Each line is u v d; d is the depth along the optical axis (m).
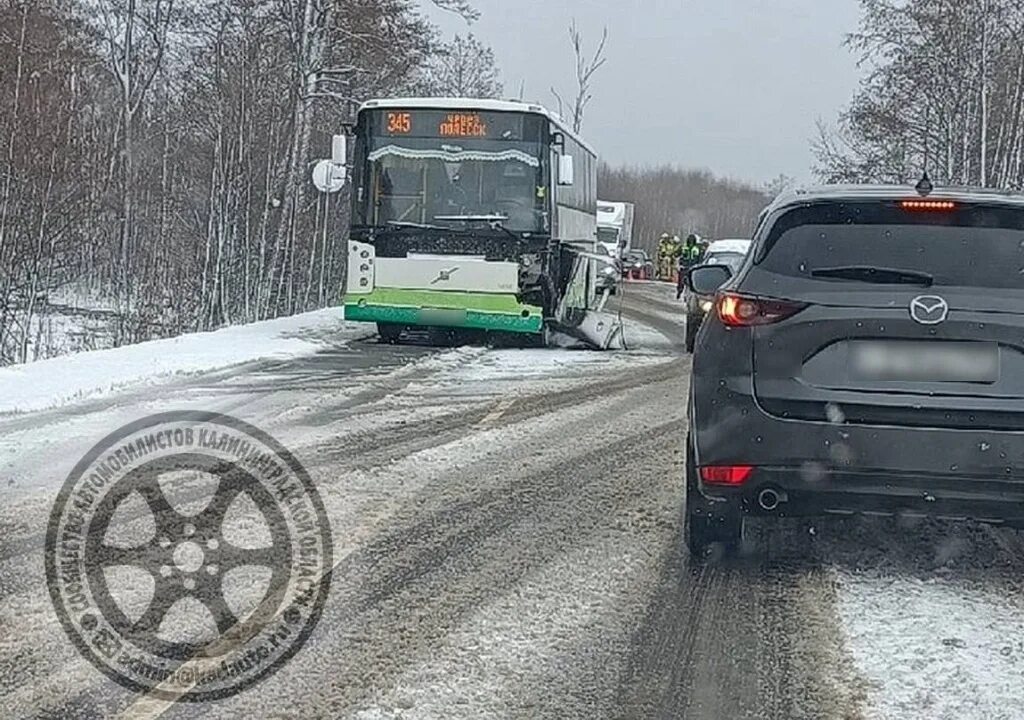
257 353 15.24
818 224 5.74
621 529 6.75
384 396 11.67
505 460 8.60
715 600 5.55
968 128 31.83
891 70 34.50
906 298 5.39
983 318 5.31
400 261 16.80
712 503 5.96
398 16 30.75
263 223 27.06
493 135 16.77
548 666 4.66
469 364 15.05
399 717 4.13
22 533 6.20
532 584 5.70
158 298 25.47
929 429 5.28
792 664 4.75
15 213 21.94
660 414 11.05
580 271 19.27
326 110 31.53
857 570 6.09
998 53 31.73
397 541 6.33
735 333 5.59
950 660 4.80
